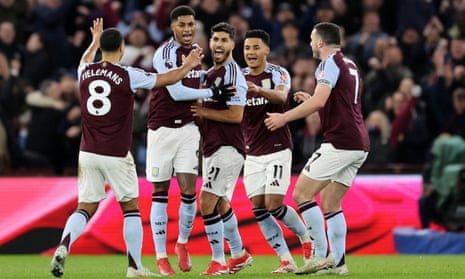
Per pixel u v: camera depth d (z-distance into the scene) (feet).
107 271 113.70
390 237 147.23
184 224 108.37
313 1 196.65
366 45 182.39
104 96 96.73
